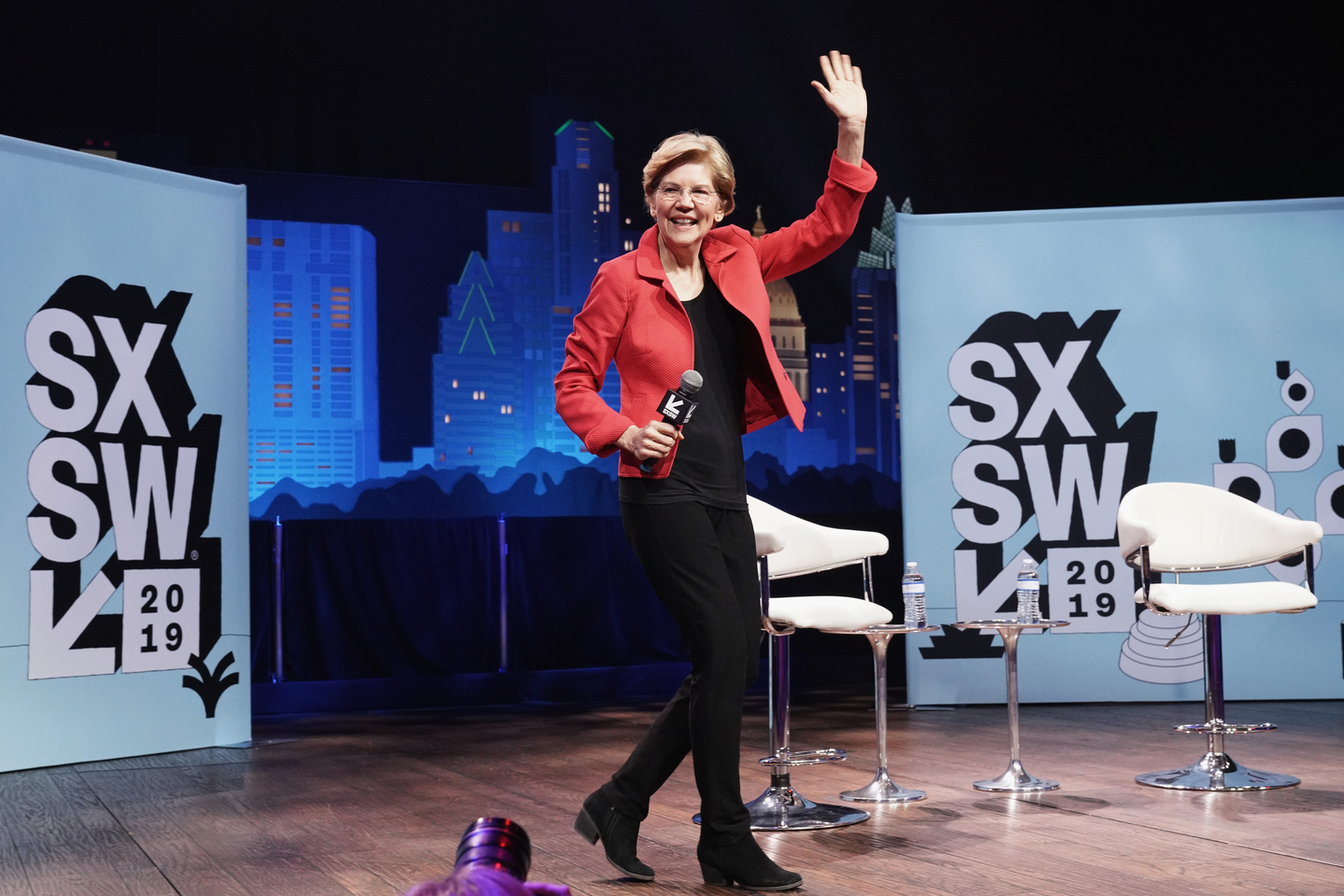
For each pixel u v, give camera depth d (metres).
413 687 5.83
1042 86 7.00
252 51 5.95
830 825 2.58
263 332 5.88
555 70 6.46
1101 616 5.04
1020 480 5.10
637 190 6.58
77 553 3.99
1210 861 2.20
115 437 4.11
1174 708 4.83
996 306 5.15
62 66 5.63
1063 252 5.13
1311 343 5.02
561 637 6.11
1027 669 5.07
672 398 1.96
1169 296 5.08
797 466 6.58
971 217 5.18
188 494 4.32
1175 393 5.05
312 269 5.99
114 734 4.05
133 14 5.75
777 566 2.89
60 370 3.98
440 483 6.11
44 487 3.92
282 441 5.88
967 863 2.21
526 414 6.29
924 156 6.91
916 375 5.18
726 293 2.14
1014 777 3.08
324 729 4.95
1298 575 4.95
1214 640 3.12
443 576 5.95
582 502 6.30
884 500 6.69
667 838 2.54
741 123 6.73
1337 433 5.00
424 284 6.17
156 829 2.84
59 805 3.19
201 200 4.42
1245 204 5.06
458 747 4.32
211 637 4.38
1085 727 4.34
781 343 6.62
